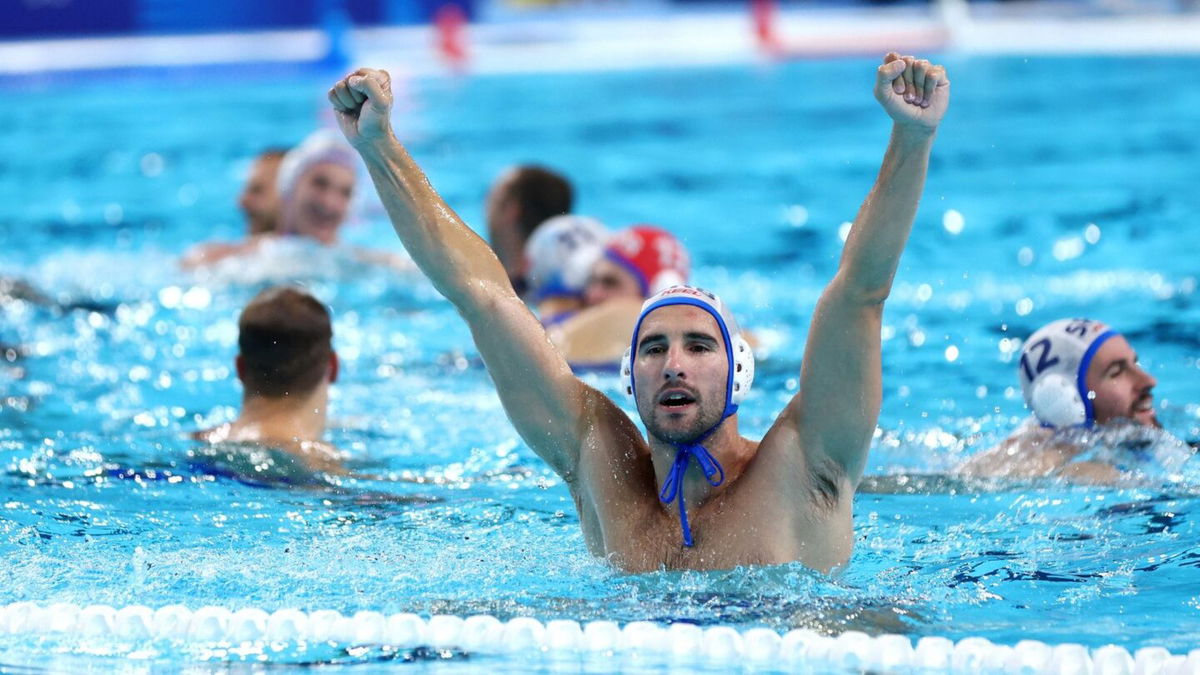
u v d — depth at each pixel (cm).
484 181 3716
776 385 2111
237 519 1515
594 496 1328
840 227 3178
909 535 1466
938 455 1758
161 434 1828
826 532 1283
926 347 2277
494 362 1335
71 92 4984
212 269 2895
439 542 1444
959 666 1154
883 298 1226
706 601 1261
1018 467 1688
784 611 1241
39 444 1781
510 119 4500
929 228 3084
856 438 1250
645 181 3684
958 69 4903
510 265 2795
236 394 2061
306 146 3067
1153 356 2186
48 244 3153
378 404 2027
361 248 3067
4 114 4659
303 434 1772
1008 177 3481
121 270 2900
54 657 1191
